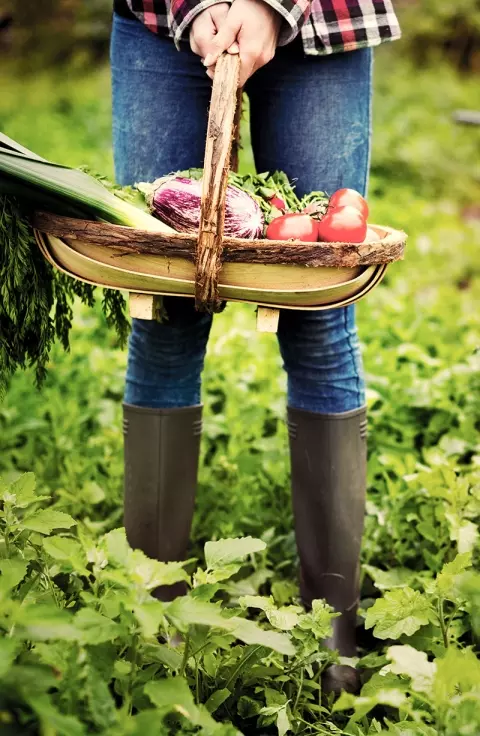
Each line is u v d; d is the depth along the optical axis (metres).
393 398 3.30
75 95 10.34
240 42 1.90
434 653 1.92
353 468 2.29
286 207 2.12
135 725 1.38
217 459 3.04
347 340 2.26
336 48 2.15
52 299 2.14
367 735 1.81
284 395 3.46
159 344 2.28
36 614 1.47
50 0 11.62
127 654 1.76
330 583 2.30
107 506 2.87
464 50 11.62
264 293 1.89
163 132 2.25
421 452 3.22
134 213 1.94
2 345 2.09
